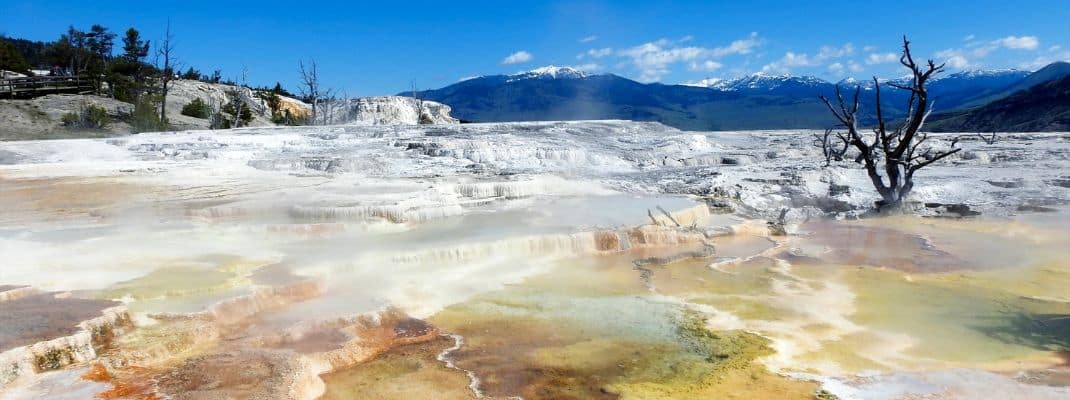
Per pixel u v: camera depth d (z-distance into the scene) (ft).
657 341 18.75
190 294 19.51
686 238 31.45
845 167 50.47
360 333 18.85
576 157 56.59
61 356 15.21
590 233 29.50
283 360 16.12
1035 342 18.13
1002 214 36.17
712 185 43.14
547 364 17.20
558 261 27.78
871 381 15.81
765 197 41.55
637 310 21.50
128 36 136.26
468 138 67.36
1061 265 26.32
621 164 56.03
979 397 14.75
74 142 62.03
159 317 17.80
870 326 19.77
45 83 106.42
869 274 25.85
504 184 41.11
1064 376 15.76
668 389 15.70
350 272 23.77
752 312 21.25
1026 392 14.94
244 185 41.47
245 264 23.22
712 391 15.52
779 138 74.84
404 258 25.14
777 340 18.69
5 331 15.76
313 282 21.49
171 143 62.80
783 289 23.93
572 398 15.33
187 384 14.71
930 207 38.68
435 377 16.38
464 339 18.92
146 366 15.60
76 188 40.06
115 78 119.55
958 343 18.17
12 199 35.73
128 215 31.76
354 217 31.40
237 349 16.79
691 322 20.34
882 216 37.65
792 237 33.32
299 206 32.53
